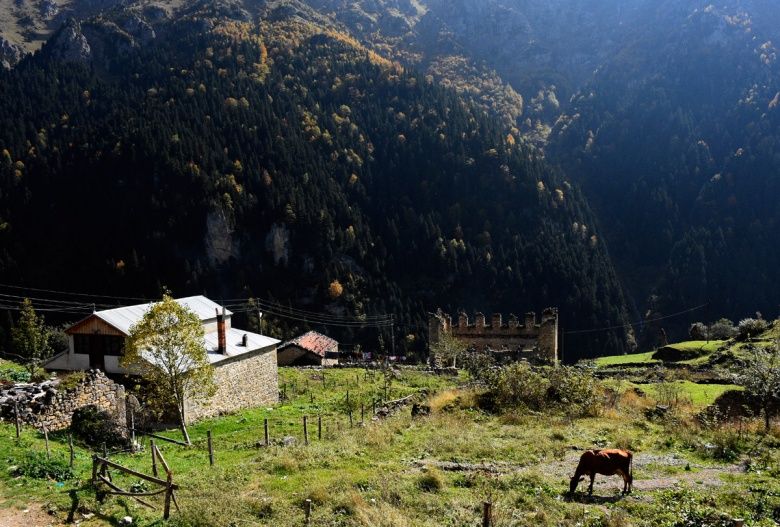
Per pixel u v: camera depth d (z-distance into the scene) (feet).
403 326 334.85
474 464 56.29
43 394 73.92
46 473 48.37
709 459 58.59
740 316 344.90
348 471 52.95
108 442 70.64
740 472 53.47
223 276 363.15
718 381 126.62
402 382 149.28
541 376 99.04
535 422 78.18
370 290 365.61
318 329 339.57
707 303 355.56
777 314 340.18
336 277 362.33
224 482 49.60
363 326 339.16
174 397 83.71
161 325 83.35
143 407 92.38
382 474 50.96
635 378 143.13
